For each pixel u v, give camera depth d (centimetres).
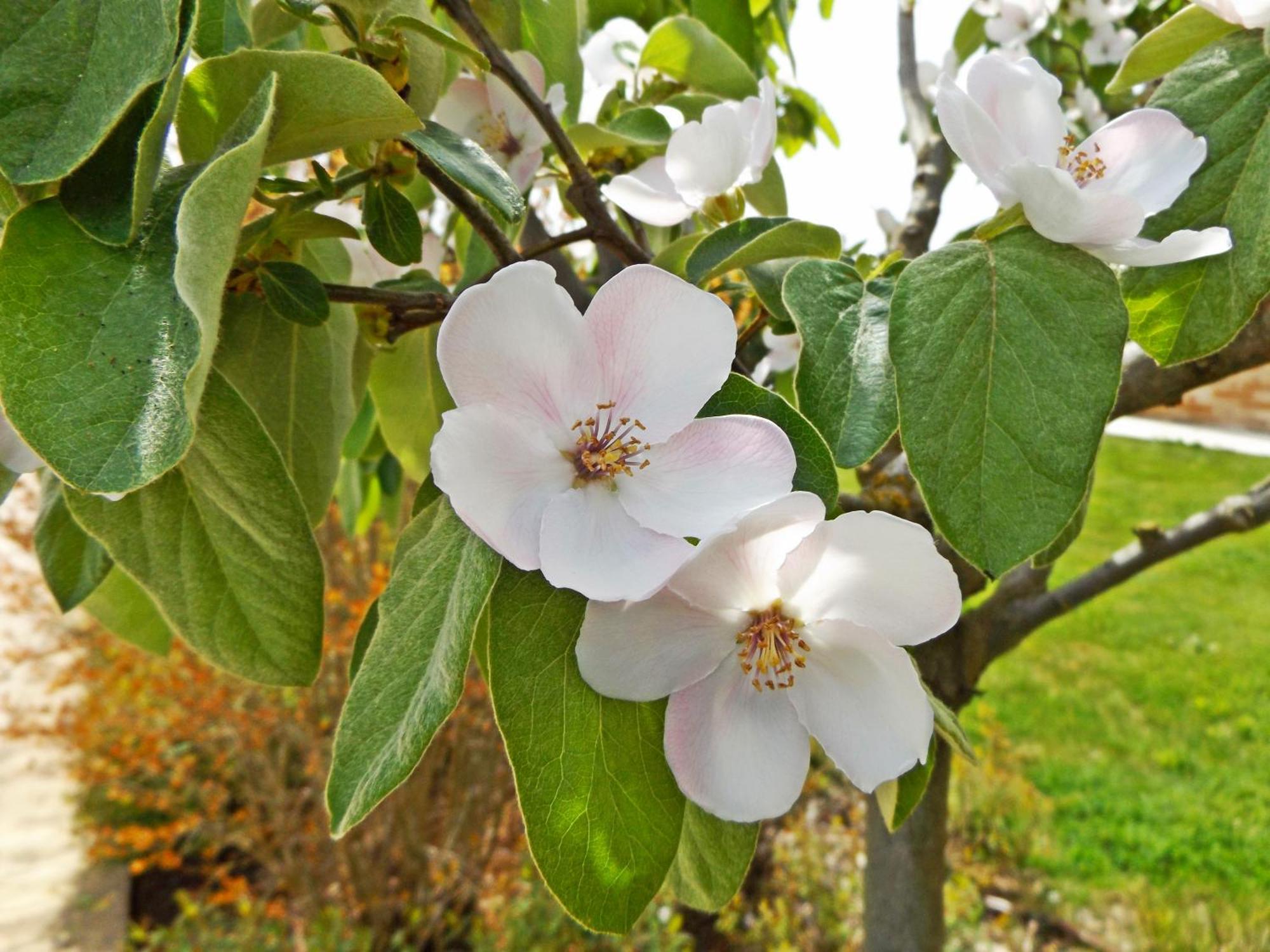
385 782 11
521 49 24
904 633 14
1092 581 33
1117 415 23
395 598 13
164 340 12
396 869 84
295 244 19
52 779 106
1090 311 14
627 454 14
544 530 13
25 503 104
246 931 77
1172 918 75
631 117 25
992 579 13
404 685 12
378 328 21
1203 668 119
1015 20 42
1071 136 17
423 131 16
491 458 14
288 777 97
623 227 26
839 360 15
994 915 82
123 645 94
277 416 20
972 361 14
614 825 13
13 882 87
